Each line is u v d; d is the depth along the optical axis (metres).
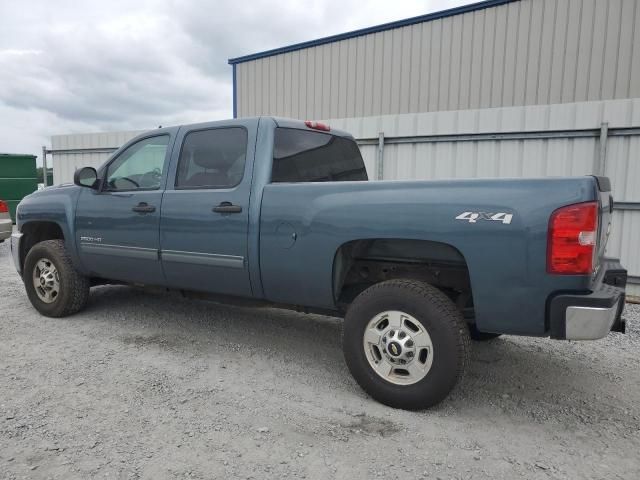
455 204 3.00
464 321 3.12
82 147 13.24
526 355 4.33
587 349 4.50
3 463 2.51
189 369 3.84
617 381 3.79
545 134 7.16
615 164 6.78
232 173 3.98
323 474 2.47
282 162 4.00
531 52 10.39
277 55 13.84
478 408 3.29
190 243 4.11
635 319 5.59
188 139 4.32
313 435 2.86
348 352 3.36
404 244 3.43
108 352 4.18
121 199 4.57
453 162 7.86
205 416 3.06
